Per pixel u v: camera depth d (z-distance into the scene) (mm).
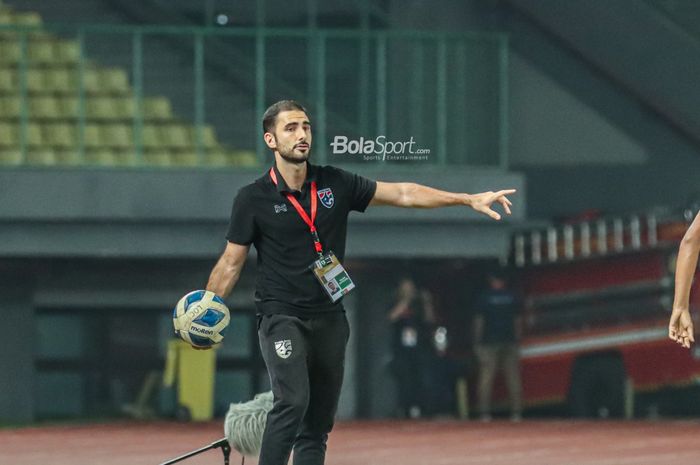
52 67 76375
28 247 68500
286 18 78000
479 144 72688
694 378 69562
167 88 76000
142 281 74438
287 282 28281
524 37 78250
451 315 75875
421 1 77750
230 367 75375
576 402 72812
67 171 68625
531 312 73875
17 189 68188
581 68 78250
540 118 78312
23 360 72875
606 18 77625
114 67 76500
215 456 48812
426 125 72000
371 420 73125
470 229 69688
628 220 71000
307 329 28391
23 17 77688
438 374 75188
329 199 28406
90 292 73875
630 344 71312
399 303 73875
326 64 73188
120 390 75500
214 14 78188
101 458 49281
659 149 78000
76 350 75188
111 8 78312
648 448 52938
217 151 74125
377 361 75000
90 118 74688
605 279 71875
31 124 74312
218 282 29000
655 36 77562
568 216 77000
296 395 27922
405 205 28594
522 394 74250
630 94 78062
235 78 76250
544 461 47531
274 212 28219
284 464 28078
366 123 71875
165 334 75500
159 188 68938
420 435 60812
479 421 71688
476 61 73375
